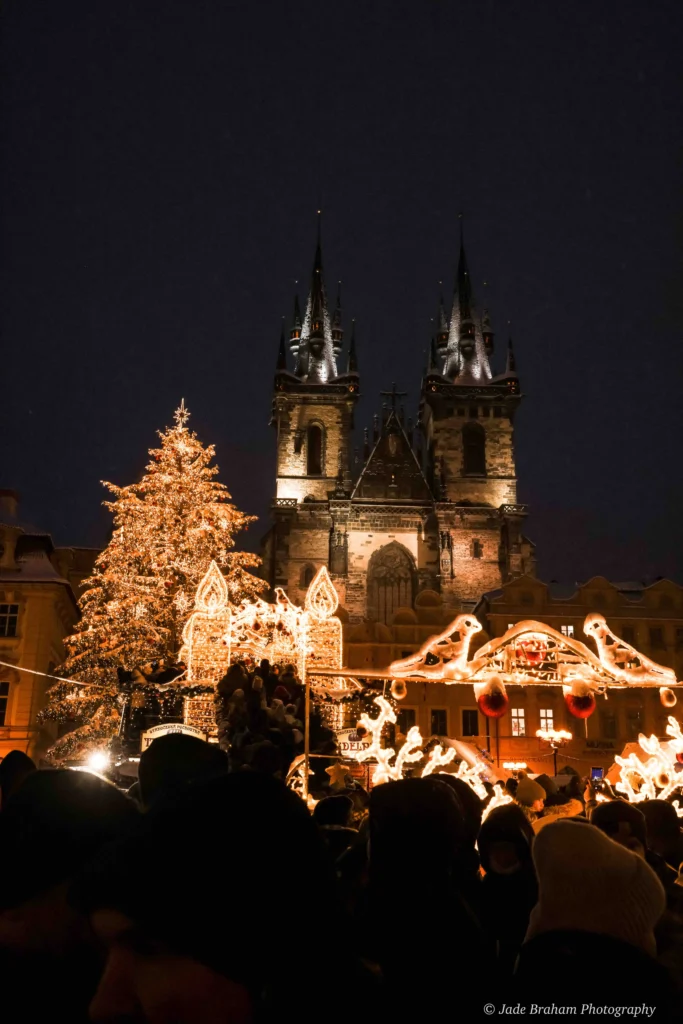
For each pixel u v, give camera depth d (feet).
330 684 79.15
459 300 373.61
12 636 187.83
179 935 8.13
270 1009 8.43
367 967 9.31
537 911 12.85
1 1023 13.39
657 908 12.58
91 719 145.18
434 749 61.77
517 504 325.21
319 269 372.17
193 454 160.45
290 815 8.98
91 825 13.88
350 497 323.37
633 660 60.90
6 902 13.56
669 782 59.82
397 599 311.06
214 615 87.35
